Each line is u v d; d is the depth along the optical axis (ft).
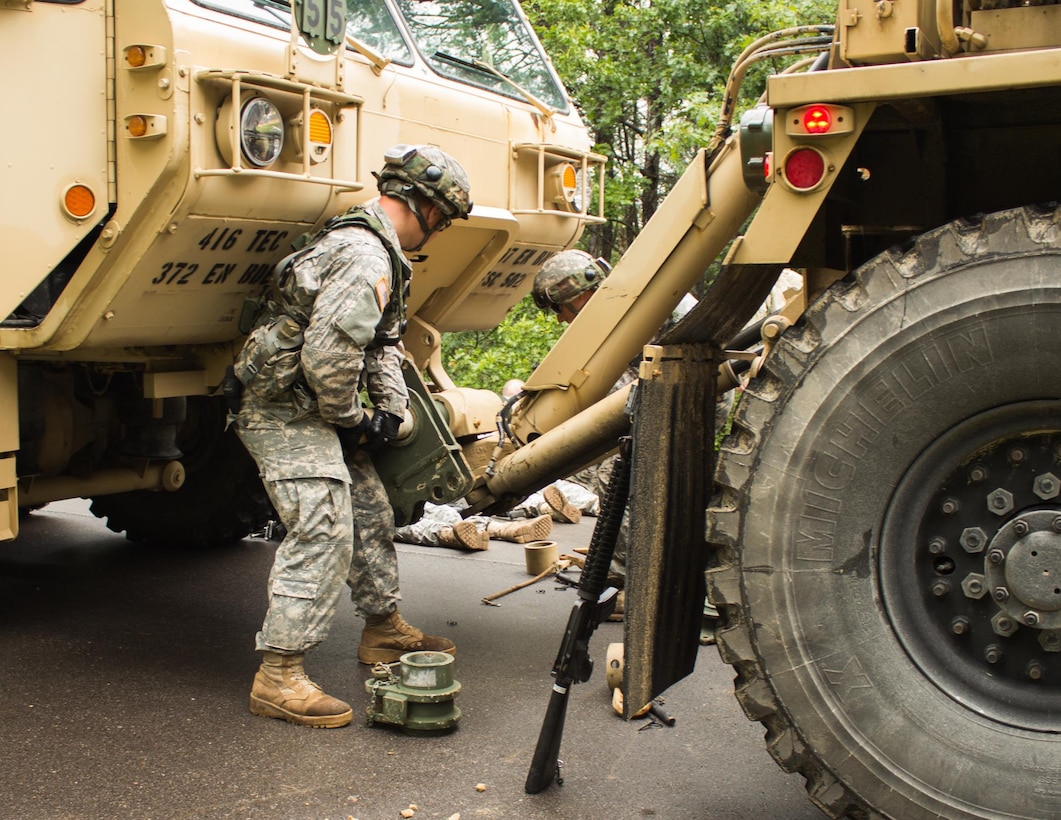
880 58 8.30
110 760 10.87
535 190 16.01
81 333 12.01
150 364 13.88
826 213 10.07
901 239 10.41
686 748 11.26
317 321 11.64
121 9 11.29
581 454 13.41
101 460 16.02
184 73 11.15
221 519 18.63
